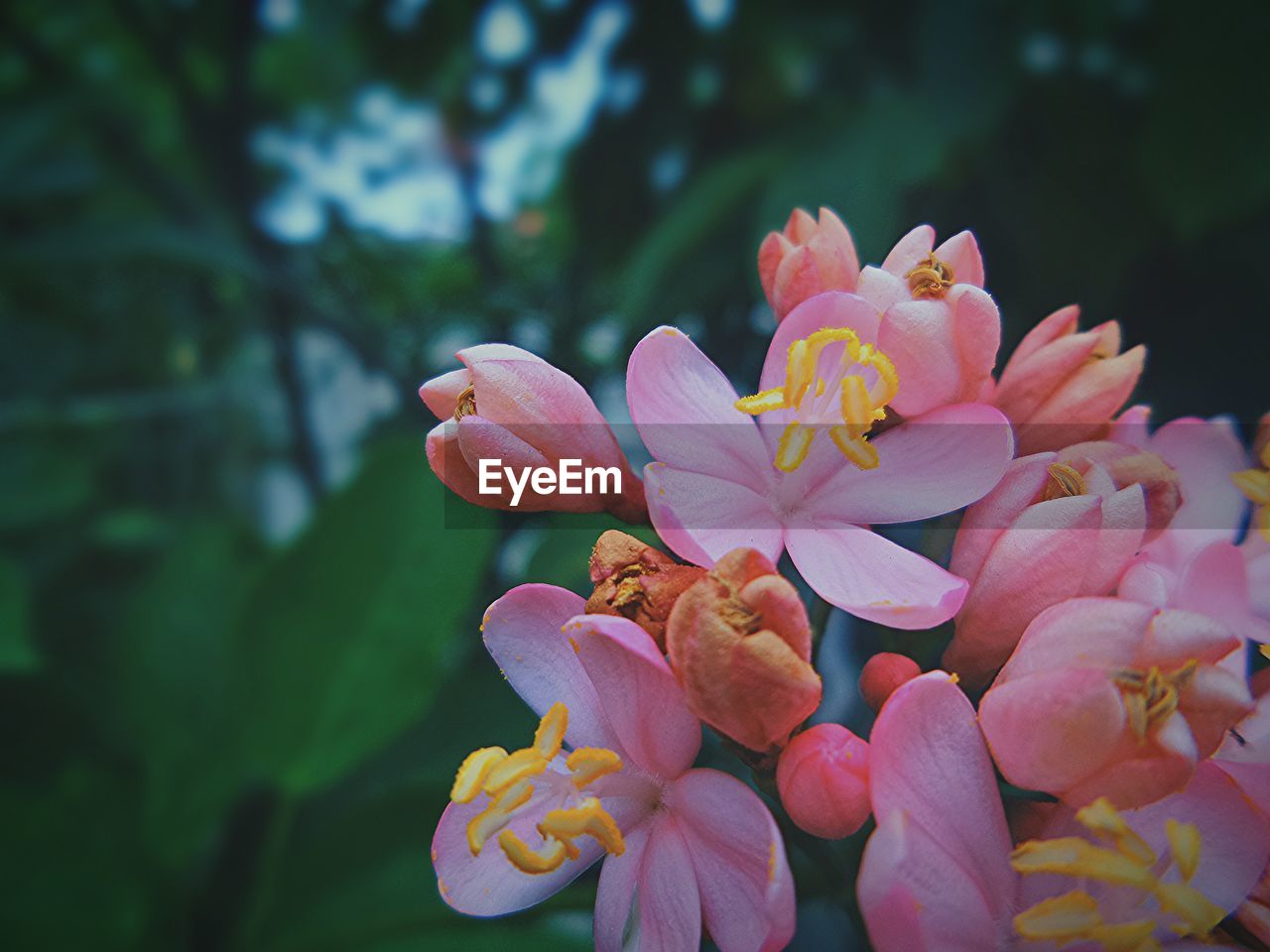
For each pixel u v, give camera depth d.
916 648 0.08
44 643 0.15
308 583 0.09
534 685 0.07
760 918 0.06
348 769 0.09
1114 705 0.05
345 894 0.08
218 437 0.26
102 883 0.08
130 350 0.23
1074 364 0.08
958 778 0.06
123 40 0.20
